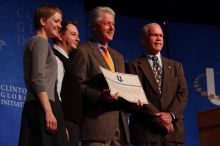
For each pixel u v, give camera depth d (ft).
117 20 26.03
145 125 16.93
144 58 18.04
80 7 24.91
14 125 21.54
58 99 13.65
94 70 15.93
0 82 21.65
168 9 27.68
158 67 17.85
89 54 16.15
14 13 22.80
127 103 15.99
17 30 22.68
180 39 27.02
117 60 16.66
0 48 22.07
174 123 17.08
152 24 18.40
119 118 15.97
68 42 16.67
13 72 22.11
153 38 18.10
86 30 25.34
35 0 23.56
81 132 15.56
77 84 15.05
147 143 16.79
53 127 12.93
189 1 27.94
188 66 26.63
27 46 13.60
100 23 16.65
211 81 26.66
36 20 14.20
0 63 21.90
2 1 22.63
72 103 14.70
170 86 17.57
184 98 17.54
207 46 27.22
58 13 14.33
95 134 15.44
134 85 15.88
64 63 15.01
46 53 13.42
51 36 14.23
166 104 17.26
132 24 26.37
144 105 16.88
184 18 27.89
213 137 15.70
